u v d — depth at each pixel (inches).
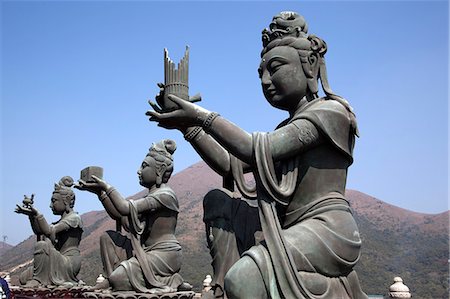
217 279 229.6
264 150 202.1
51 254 589.6
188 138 239.8
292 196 210.1
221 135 208.2
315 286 189.5
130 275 386.3
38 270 586.6
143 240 413.1
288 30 220.8
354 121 209.3
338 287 195.3
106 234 417.4
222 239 232.4
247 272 189.0
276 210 210.2
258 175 204.1
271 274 188.5
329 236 194.2
